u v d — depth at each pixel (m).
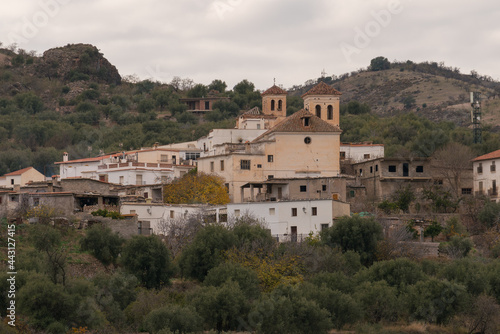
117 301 77.19
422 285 84.00
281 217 105.56
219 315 74.81
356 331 77.06
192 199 120.81
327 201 105.62
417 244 102.69
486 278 87.56
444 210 122.50
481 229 115.38
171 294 80.75
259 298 78.75
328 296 79.25
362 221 98.00
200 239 91.12
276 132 130.88
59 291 71.44
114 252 91.69
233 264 85.19
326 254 91.62
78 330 69.94
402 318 82.62
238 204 107.81
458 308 82.19
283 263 87.88
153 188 125.62
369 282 84.75
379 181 128.75
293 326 75.12
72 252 90.88
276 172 130.12
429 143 160.00
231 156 128.50
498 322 81.56
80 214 103.75
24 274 74.19
